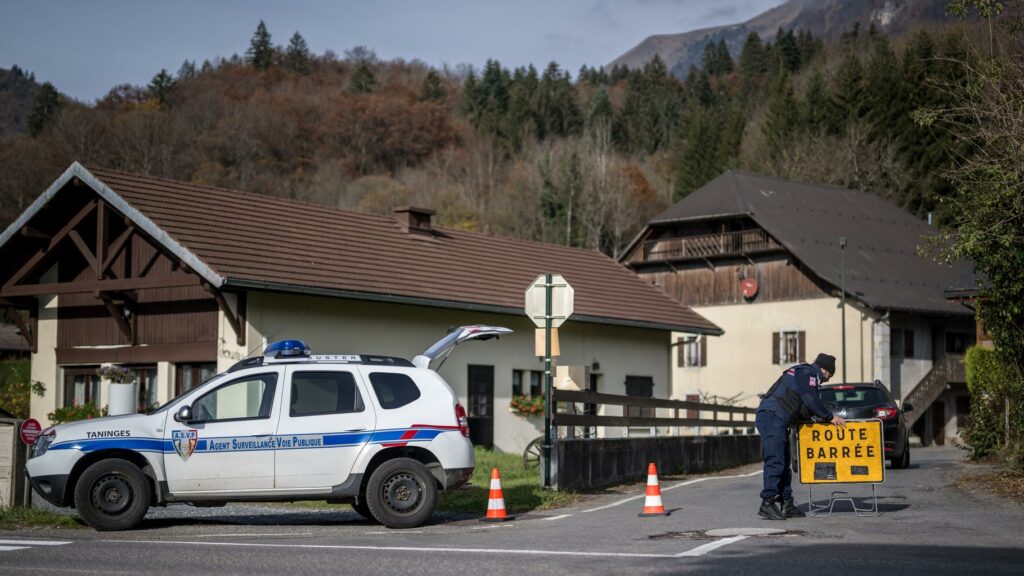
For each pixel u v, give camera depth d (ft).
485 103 343.46
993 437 75.25
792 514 41.78
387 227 93.71
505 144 313.94
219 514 48.78
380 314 82.48
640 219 269.23
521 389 94.79
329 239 84.64
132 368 78.33
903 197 228.84
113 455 42.09
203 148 277.03
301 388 42.98
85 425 41.93
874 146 231.91
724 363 166.40
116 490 41.29
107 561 32.14
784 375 42.11
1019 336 57.16
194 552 33.96
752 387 163.32
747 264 165.78
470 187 279.28
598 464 59.88
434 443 43.50
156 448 41.75
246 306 72.95
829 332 156.15
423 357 47.19
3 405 83.25
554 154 280.92
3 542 37.11
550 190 254.47
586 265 110.63
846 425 41.96
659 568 29.48
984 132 53.11
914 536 35.35
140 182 76.95
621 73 423.64
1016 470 59.47
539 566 30.04
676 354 171.22
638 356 106.01
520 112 322.14
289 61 379.96
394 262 86.89
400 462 42.52
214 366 74.90
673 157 299.38
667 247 174.70
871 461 41.83
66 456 41.32
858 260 162.81
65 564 31.60
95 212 80.59
